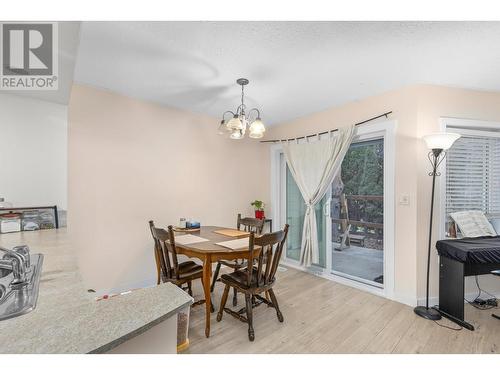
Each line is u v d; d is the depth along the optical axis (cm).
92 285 256
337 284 309
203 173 350
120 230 275
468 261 212
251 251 195
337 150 307
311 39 174
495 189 276
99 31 166
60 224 222
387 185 267
